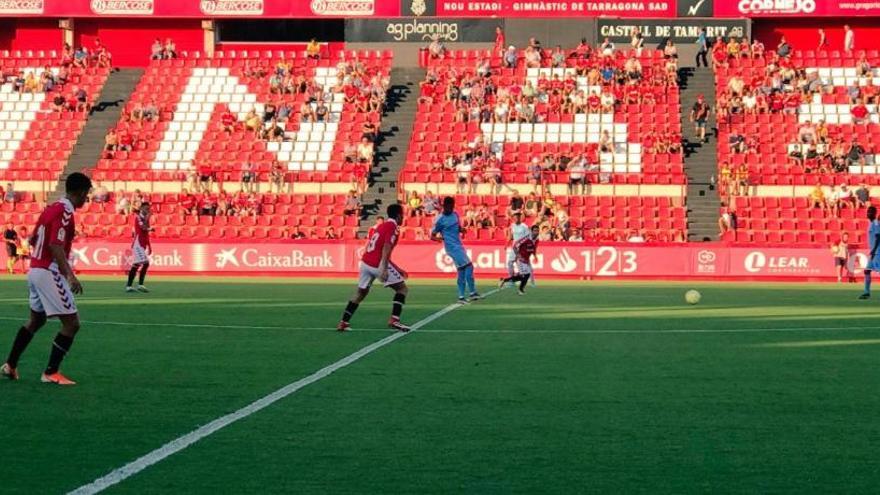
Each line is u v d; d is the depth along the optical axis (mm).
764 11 53375
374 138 49656
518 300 27250
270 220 46406
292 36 57469
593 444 9219
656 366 14117
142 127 51062
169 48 54625
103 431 9586
